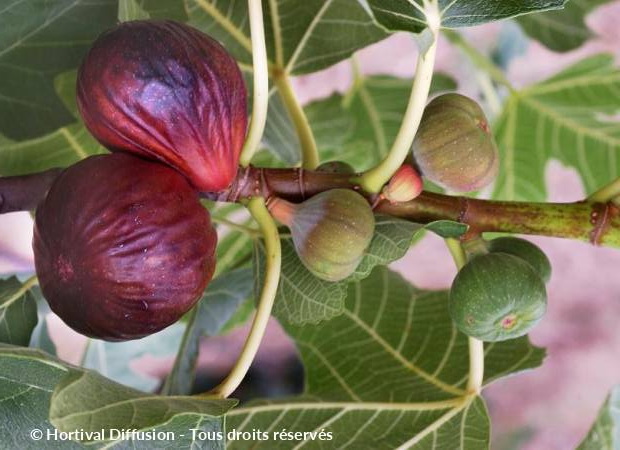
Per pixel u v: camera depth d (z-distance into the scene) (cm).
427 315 51
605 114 61
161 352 58
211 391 37
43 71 43
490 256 40
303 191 39
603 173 62
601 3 58
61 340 72
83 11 43
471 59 63
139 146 37
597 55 61
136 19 39
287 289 41
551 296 107
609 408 46
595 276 106
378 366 50
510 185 63
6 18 42
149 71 36
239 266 51
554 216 40
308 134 45
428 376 49
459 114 39
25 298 43
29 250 79
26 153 49
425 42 37
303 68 48
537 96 61
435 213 40
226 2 47
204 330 49
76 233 36
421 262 102
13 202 41
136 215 36
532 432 107
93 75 37
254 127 39
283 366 92
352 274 40
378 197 40
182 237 36
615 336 106
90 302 36
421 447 45
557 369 108
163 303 36
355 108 66
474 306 39
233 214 60
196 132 37
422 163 40
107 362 58
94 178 36
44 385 38
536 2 36
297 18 47
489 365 49
